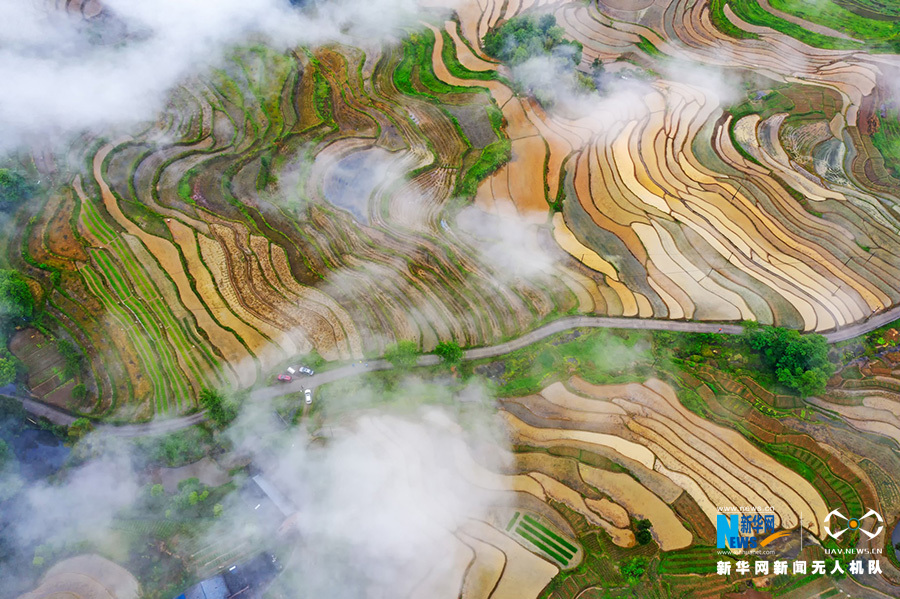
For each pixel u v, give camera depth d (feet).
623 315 247.29
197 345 219.41
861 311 250.57
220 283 235.20
